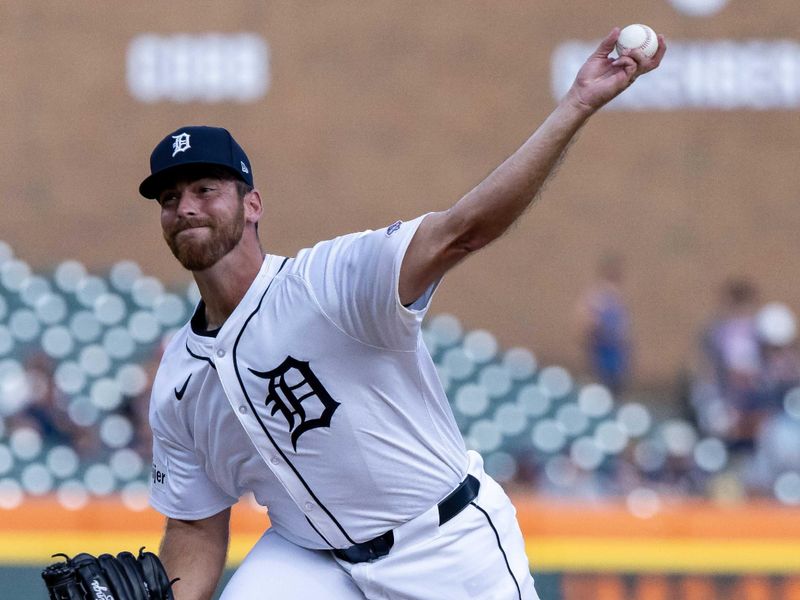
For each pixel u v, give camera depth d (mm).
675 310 44469
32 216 44000
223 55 44625
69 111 44344
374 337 10297
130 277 39188
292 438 10688
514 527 11789
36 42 44406
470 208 9547
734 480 29906
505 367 37625
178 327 36438
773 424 31094
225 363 10609
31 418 31078
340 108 44969
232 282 10602
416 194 44969
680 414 38938
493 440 34938
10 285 36938
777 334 35469
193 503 11758
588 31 45094
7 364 34969
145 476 29984
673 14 45031
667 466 31891
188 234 10297
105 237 44031
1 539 20547
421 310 10109
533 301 44281
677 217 44781
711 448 32906
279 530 11766
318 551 11562
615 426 35219
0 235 43875
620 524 20906
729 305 37281
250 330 10531
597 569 20703
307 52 44969
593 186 44688
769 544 20828
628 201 44750
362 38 45125
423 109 45125
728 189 44906
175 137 10305
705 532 20922
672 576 20797
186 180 10289
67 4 44469
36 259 43812
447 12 45188
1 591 20391
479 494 11477
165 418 11367
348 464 10766
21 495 23156
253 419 10695
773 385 34250
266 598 11328
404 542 11156
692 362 44125
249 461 11102
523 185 9461
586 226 44625
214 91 44625
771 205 44906
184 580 11711
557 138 9500
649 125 44938
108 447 31062
